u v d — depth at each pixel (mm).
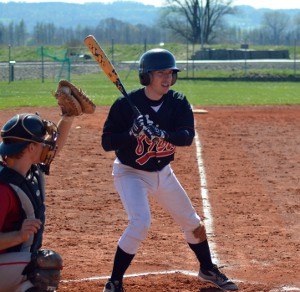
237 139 32906
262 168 25828
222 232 16938
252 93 66062
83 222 17844
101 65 11773
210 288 12594
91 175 24031
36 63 110625
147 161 11711
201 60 124188
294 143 31984
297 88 76812
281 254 15117
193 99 55500
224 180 23516
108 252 15195
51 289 9305
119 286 11711
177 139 11555
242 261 14555
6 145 9023
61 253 15047
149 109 11742
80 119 38375
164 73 11516
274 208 19594
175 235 16594
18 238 8773
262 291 12492
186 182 23078
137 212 11508
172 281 12969
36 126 9031
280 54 132625
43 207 9367
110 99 54281
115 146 11609
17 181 8938
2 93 62906
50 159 9344
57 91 10195
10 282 9227
